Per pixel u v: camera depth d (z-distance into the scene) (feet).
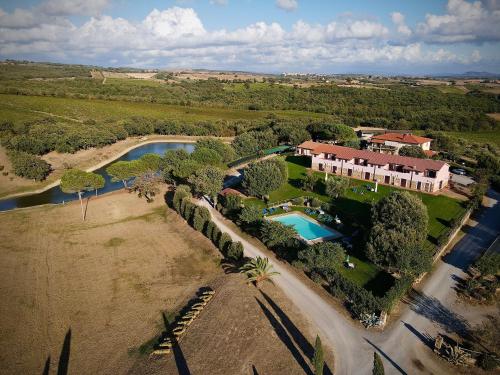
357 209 226.17
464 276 157.17
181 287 154.61
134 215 232.12
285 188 268.41
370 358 112.78
